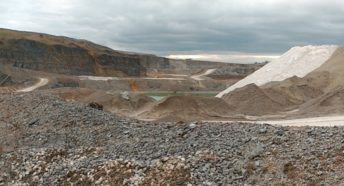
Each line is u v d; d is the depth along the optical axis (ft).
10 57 540.11
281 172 47.11
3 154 66.28
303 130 56.59
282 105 211.82
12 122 78.43
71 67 584.81
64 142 66.59
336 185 43.65
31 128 74.38
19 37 585.22
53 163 59.82
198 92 530.68
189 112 187.73
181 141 58.85
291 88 234.99
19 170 60.80
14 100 88.94
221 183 47.47
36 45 570.46
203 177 48.85
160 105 193.67
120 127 68.74
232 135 57.77
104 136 66.13
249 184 46.57
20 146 68.49
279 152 50.44
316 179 45.16
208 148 54.29
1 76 391.24
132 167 53.36
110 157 57.36
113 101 210.38
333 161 47.11
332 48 311.88
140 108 207.21
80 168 56.44
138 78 577.02
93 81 486.79
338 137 52.42
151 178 50.85
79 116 75.31
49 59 570.05
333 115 168.25
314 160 47.88
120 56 643.86
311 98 232.12
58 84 419.74
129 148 58.95
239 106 205.87
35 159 61.82
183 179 49.19
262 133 57.11
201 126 63.10
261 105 204.13
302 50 318.45
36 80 420.36
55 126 73.20
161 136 62.18
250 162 49.47
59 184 55.21
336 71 270.26
